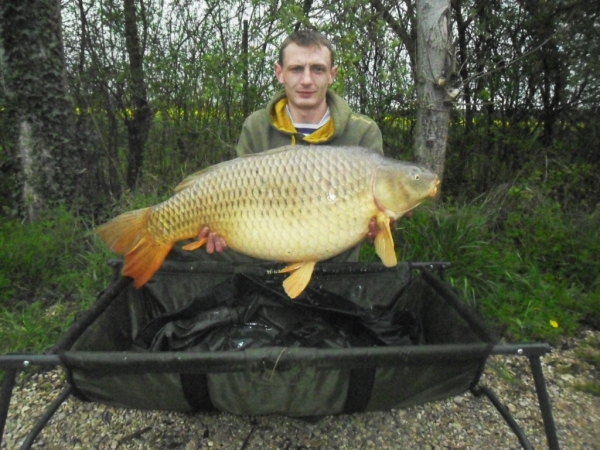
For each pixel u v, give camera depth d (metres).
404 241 3.21
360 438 2.02
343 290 2.34
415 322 2.21
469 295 2.92
